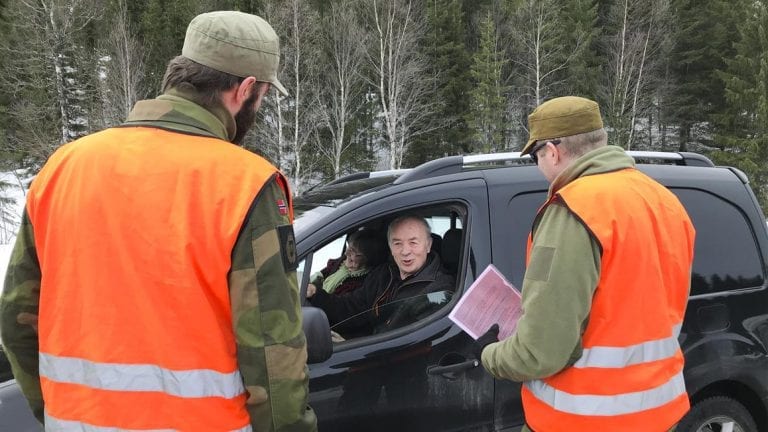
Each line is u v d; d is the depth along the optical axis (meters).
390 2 30.89
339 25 31.41
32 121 27.75
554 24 34.59
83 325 1.20
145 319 1.17
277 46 1.39
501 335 2.13
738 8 35.72
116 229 1.18
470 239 2.29
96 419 1.20
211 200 1.19
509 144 35.69
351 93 31.88
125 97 28.27
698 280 2.59
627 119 33.31
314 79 30.42
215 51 1.29
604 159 1.73
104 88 28.44
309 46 29.42
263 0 30.14
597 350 1.60
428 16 36.22
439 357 2.16
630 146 33.62
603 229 1.54
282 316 1.22
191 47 1.31
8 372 2.04
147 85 30.62
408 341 2.14
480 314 2.14
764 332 2.65
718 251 2.68
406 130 31.75
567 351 1.53
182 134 1.26
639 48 34.62
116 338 1.18
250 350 1.20
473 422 2.20
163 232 1.17
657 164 2.78
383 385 2.09
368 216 2.22
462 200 2.32
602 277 1.57
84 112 29.31
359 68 32.09
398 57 31.25
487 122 32.72
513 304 2.16
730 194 2.80
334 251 2.76
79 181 1.23
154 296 1.17
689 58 36.12
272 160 28.80
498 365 1.69
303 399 1.27
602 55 38.84
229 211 1.18
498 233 2.32
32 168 28.08
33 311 1.35
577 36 35.88
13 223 22.39
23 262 1.33
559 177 1.76
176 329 1.17
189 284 1.16
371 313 2.43
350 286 2.66
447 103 35.28
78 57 29.16
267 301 1.20
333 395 2.02
